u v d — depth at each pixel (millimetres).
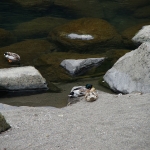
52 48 13859
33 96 10656
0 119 7195
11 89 10828
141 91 10125
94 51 13789
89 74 12195
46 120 7738
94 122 7512
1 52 13180
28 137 6949
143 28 14492
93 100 9203
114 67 11227
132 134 6875
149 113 7809
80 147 6484
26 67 11477
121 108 8328
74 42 13820
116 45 14148
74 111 8461
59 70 12141
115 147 6441
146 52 10711
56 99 10375
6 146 6672
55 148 6492
